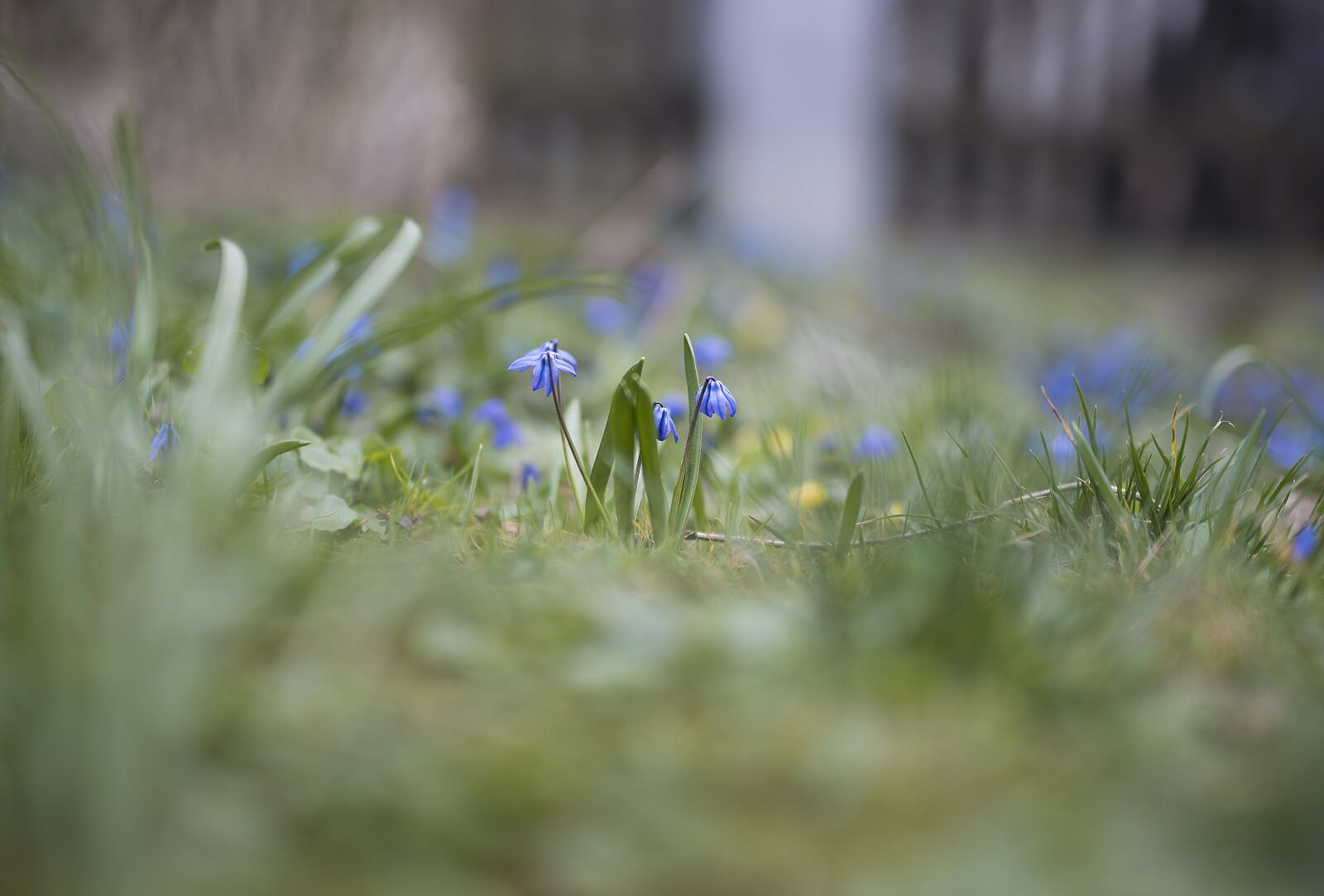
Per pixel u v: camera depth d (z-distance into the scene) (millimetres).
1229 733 772
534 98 3852
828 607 818
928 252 3674
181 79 1752
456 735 749
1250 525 929
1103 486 921
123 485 845
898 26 4043
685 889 702
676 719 762
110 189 1096
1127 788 730
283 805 714
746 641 794
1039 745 755
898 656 788
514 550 879
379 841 707
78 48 1668
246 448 862
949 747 748
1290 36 4512
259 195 1817
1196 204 4531
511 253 1984
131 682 712
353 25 1896
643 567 874
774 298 2006
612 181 3957
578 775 731
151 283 972
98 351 966
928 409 1184
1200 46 4438
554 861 707
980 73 4199
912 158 4168
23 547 806
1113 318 2617
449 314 1042
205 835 698
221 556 824
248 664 768
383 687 771
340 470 950
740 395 1326
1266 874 700
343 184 1926
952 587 812
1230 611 854
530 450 1086
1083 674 786
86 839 687
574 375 910
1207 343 2203
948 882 695
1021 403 1357
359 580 810
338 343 961
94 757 692
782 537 928
